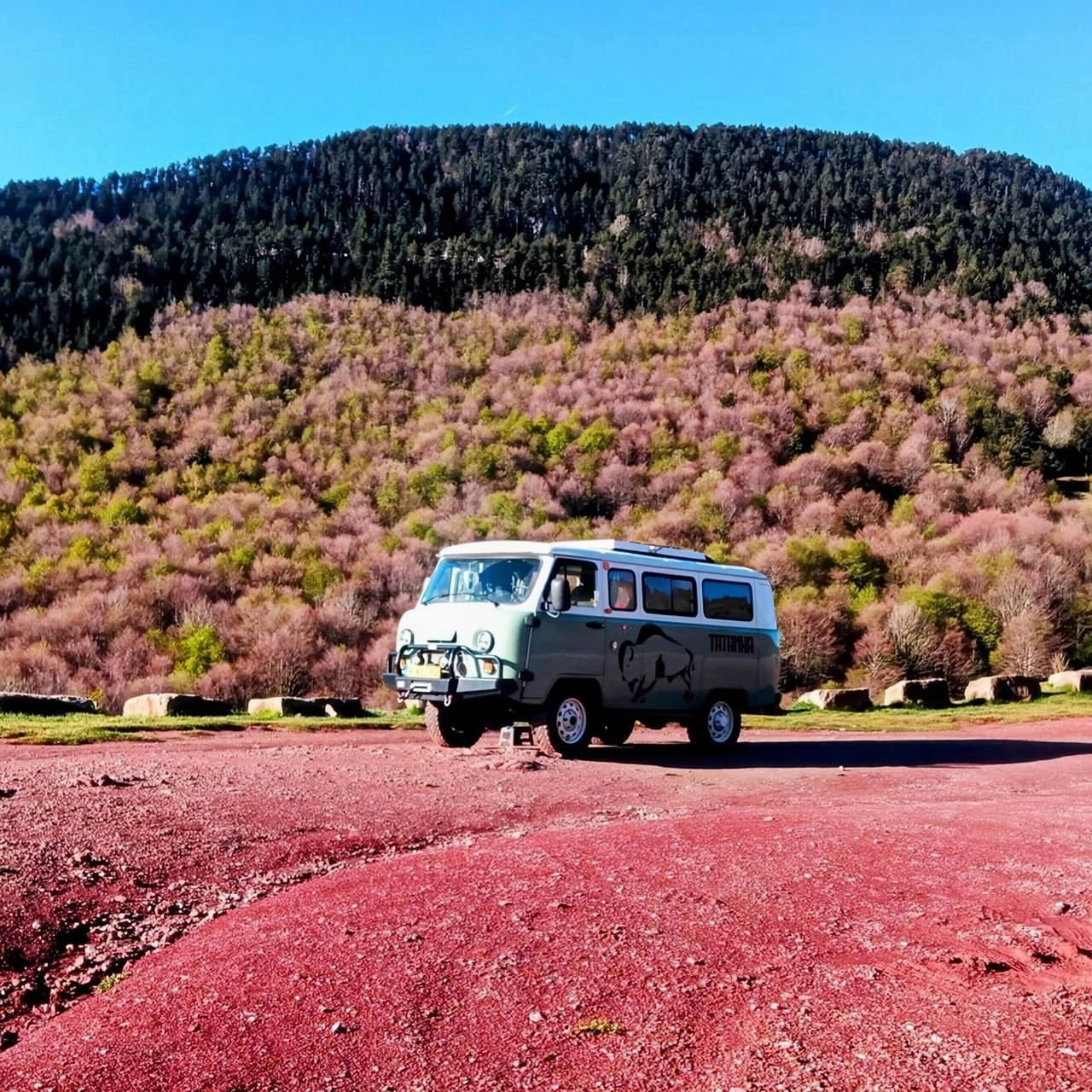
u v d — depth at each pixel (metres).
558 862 5.67
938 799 8.67
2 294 165.62
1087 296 167.50
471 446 105.62
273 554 82.06
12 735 12.24
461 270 194.75
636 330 154.88
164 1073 3.13
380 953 4.13
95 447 113.75
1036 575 65.44
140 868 5.39
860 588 71.75
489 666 10.91
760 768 10.92
